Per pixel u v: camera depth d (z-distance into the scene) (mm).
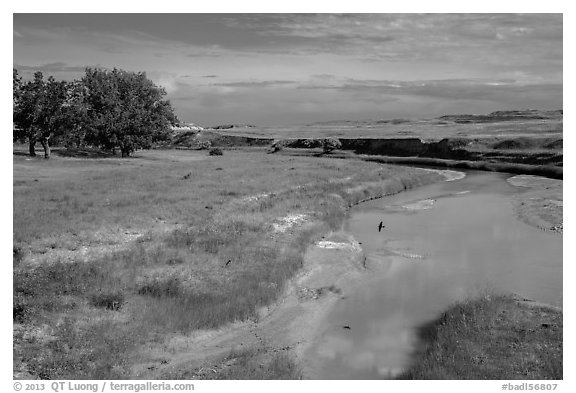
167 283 24516
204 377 17500
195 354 19578
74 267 25453
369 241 37406
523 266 31031
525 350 18859
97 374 17141
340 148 114062
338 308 25031
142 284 24500
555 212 45469
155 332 20594
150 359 18734
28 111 68938
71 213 35812
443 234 39562
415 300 25859
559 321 21391
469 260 32594
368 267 31312
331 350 20766
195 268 26922
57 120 70625
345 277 29328
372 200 55688
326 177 59875
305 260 31234
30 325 19734
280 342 21297
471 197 57406
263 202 43250
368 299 26156
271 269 27734
